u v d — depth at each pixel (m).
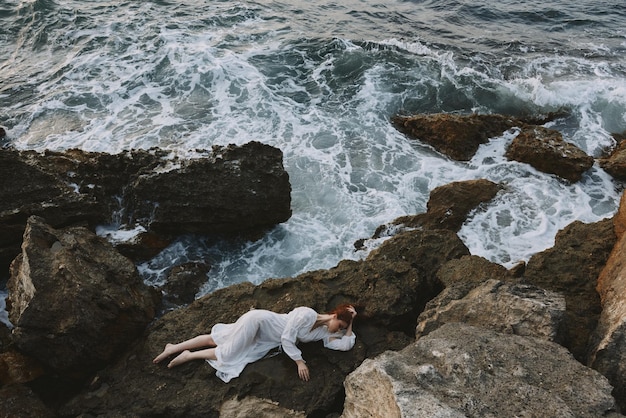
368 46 15.91
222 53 14.84
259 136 11.90
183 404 5.73
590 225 8.20
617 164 10.91
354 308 6.53
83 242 7.01
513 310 5.78
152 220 8.62
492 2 20.66
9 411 5.66
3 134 11.64
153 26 16.12
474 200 9.96
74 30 15.84
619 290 6.05
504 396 4.39
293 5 18.70
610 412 4.32
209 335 6.31
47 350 6.05
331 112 12.95
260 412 5.58
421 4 20.22
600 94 13.83
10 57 14.93
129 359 6.34
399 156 11.57
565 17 19.45
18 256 7.25
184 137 11.68
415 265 7.91
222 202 8.70
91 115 12.44
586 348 5.99
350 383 4.95
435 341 5.21
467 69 14.95
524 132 11.80
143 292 7.09
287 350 5.97
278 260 8.93
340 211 10.04
